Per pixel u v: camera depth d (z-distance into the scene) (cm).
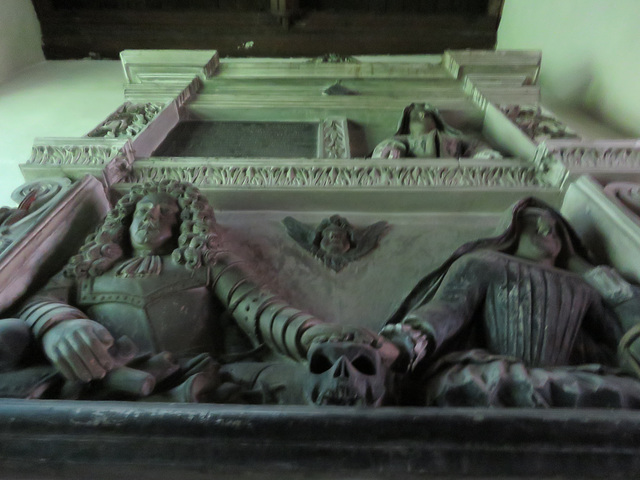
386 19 420
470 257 157
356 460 95
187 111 279
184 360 135
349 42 421
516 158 218
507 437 96
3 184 230
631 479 92
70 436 98
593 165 194
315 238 183
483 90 281
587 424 98
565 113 314
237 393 124
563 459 94
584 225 183
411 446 96
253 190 197
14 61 384
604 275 153
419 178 199
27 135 278
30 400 106
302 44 421
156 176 204
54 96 339
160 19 414
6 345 119
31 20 404
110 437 98
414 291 161
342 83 316
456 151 233
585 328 151
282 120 280
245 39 418
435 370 131
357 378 108
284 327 135
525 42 394
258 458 95
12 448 97
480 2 423
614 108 288
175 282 147
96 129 230
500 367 122
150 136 239
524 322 143
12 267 145
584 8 330
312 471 95
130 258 158
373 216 197
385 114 275
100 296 146
